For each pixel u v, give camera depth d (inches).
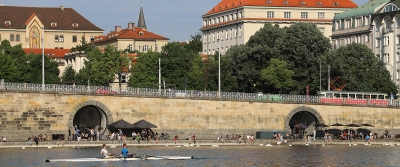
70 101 6491.1
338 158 5502.0
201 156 5438.0
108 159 5098.4
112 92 6633.9
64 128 6471.5
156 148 6077.8
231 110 6968.5
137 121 6688.0
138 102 6697.8
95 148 5954.7
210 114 6904.5
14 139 6314.0
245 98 7012.8
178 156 5349.4
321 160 5359.3
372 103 7381.9
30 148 5900.6
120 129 6697.8
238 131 6983.3
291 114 7140.8
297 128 7475.4
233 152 5807.1
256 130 7042.3
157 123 6756.9
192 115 6855.3
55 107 6441.9
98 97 6579.7
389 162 5290.4
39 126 6397.6
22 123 6343.5
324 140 6879.9
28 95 6358.3
